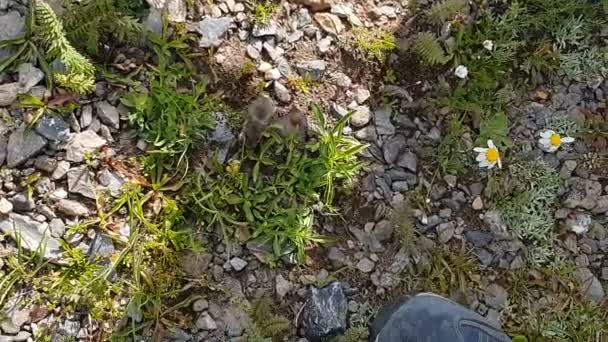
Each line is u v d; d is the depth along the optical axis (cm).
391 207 49
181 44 47
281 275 47
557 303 50
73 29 44
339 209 49
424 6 51
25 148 44
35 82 44
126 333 45
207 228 46
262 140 48
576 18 52
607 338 50
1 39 44
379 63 50
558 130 52
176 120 46
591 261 51
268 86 48
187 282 46
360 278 48
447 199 50
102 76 46
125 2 46
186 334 46
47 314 44
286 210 47
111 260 45
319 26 49
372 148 49
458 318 47
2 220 44
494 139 51
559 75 52
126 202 45
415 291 49
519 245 51
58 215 44
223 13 48
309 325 47
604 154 52
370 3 51
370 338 48
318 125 48
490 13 52
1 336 43
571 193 52
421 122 50
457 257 50
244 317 46
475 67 51
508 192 51
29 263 44
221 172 47
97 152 45
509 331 50
